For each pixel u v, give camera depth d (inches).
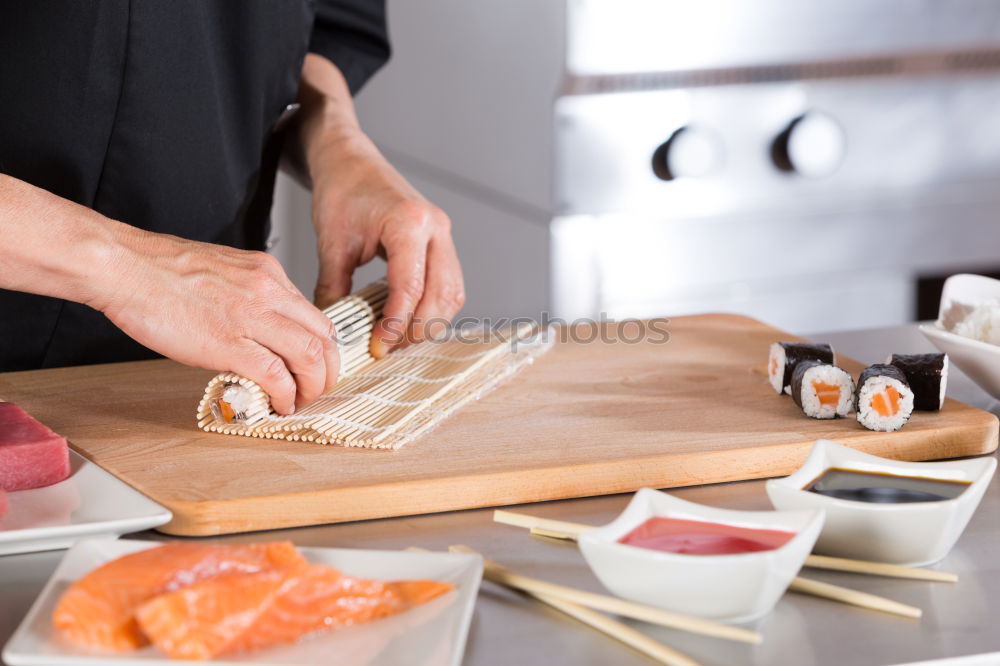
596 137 87.4
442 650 26.5
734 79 90.4
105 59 55.4
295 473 39.6
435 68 95.9
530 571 33.4
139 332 43.9
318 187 60.4
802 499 32.9
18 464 36.6
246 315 43.9
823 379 45.8
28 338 58.5
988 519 37.8
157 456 41.6
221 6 58.9
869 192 96.6
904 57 94.5
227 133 61.3
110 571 28.0
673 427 44.9
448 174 97.6
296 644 27.3
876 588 32.5
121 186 58.7
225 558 28.7
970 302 51.5
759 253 94.3
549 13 84.5
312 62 69.8
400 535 36.7
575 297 90.3
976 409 46.7
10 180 42.3
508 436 43.9
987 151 99.3
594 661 28.5
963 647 29.1
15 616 30.9
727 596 28.8
